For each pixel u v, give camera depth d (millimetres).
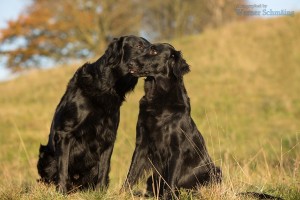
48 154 7410
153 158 7289
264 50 31000
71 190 7105
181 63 7469
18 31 42625
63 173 6926
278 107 23172
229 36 33750
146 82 7477
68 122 6953
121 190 7000
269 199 6840
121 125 19016
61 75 30969
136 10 48625
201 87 26141
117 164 12594
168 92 7258
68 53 44656
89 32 44719
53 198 6457
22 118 21406
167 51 7426
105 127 7094
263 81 26984
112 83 7098
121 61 7230
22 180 9469
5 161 14109
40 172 7520
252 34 33438
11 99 26500
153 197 7121
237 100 24125
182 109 7238
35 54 43344
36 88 28703
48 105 24266
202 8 50906
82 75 7105
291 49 30469
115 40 7312
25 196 6672
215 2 49969
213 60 30375
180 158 7113
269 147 15352
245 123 20719
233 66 29297
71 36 44281
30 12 43594
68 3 43625
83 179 7316
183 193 7094
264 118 21719
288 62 29062
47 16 42969
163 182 7219
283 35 32375
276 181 7938
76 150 7098
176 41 35062
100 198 6582
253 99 24344
